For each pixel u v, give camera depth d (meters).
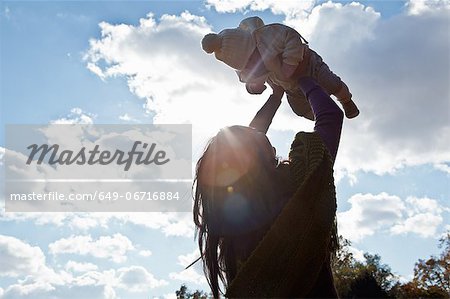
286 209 2.20
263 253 2.19
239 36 3.00
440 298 57.41
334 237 2.33
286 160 2.47
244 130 2.48
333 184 2.29
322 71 2.85
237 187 2.40
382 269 51.56
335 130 2.44
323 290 2.28
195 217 2.50
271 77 2.93
